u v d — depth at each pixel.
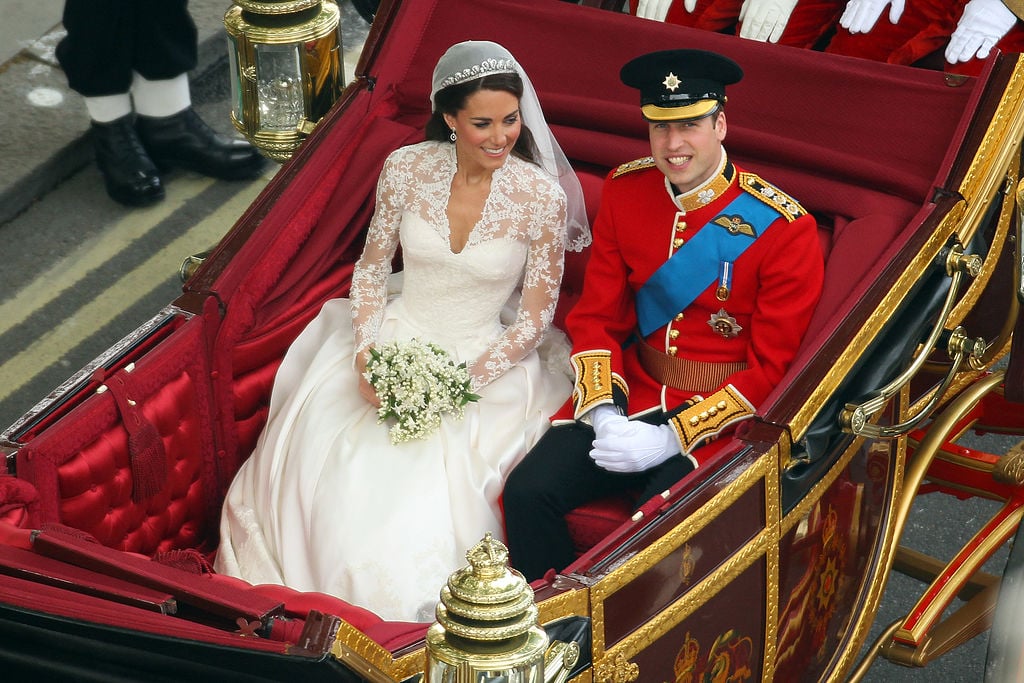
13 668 9.63
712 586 11.08
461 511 12.52
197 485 13.38
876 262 12.37
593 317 13.11
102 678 9.35
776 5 14.64
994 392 14.27
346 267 14.44
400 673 9.17
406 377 12.68
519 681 7.86
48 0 26.20
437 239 13.16
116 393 12.16
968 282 13.17
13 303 20.34
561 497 12.52
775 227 12.22
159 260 21.17
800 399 11.42
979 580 14.34
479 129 12.45
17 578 9.41
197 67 24.91
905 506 13.54
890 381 12.06
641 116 13.89
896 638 13.24
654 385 12.95
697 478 10.98
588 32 14.45
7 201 21.88
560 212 13.13
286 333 13.80
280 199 14.01
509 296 13.88
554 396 13.59
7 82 24.20
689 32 14.09
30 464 11.41
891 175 13.01
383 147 14.55
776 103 13.63
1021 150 13.33
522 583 7.82
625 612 10.45
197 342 13.00
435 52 14.98
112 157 22.03
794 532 11.84
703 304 12.59
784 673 12.55
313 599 10.61
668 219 12.56
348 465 12.62
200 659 8.83
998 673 11.21
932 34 14.05
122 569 9.36
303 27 16.52
